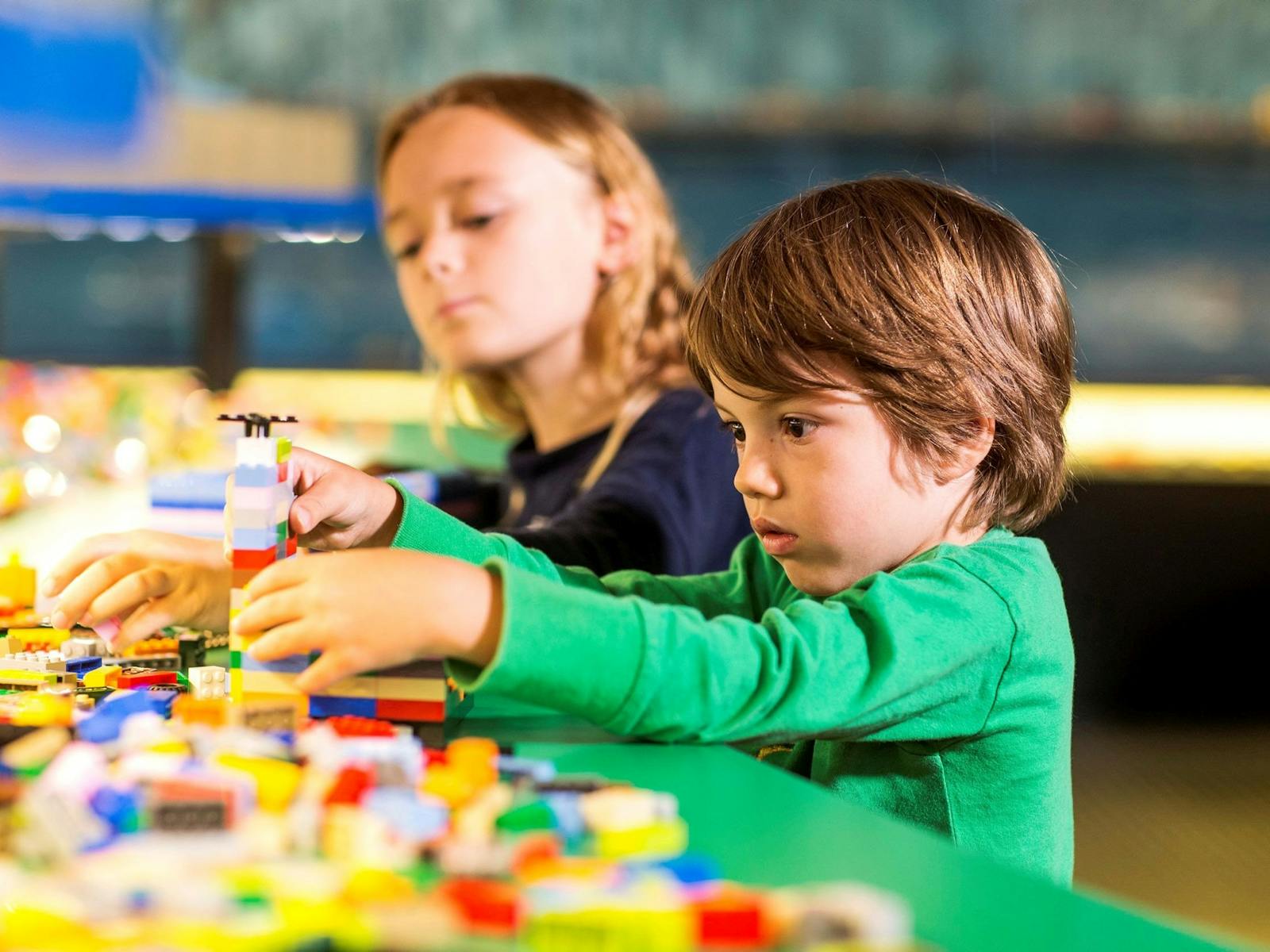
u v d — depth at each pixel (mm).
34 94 3441
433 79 6863
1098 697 3205
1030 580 946
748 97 7680
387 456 2617
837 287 920
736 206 7746
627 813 569
